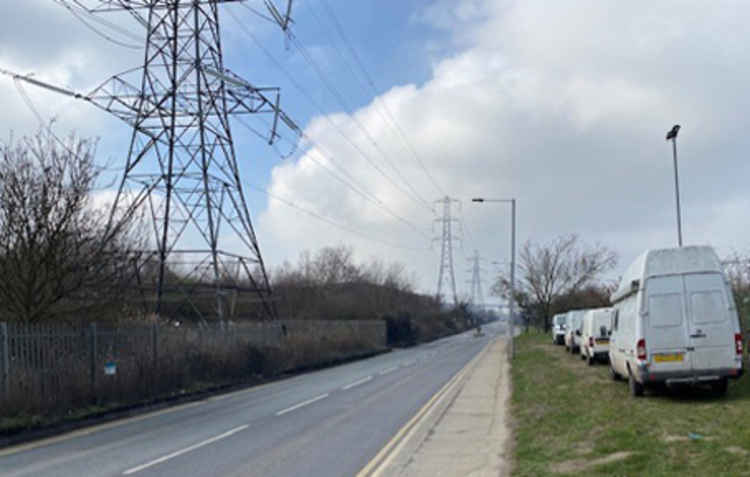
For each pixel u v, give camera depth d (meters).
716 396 14.68
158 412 17.64
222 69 30.38
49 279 17.27
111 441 12.90
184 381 21.75
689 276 14.73
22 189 16.83
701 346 14.51
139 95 28.48
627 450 9.59
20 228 16.80
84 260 18.19
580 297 67.56
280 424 15.01
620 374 19.98
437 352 55.00
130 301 23.20
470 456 10.91
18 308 17.06
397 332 69.12
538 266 70.81
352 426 14.59
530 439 11.61
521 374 26.33
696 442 9.65
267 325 32.06
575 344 37.44
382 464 10.44
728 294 14.63
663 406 13.70
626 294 16.59
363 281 79.94
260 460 10.80
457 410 17.19
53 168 17.52
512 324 40.06
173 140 28.53
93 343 17.14
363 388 24.06
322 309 61.53
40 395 14.91
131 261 22.16
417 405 18.50
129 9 28.05
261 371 28.97
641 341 14.72
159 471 10.02
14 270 16.91
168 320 25.23
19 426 13.42
